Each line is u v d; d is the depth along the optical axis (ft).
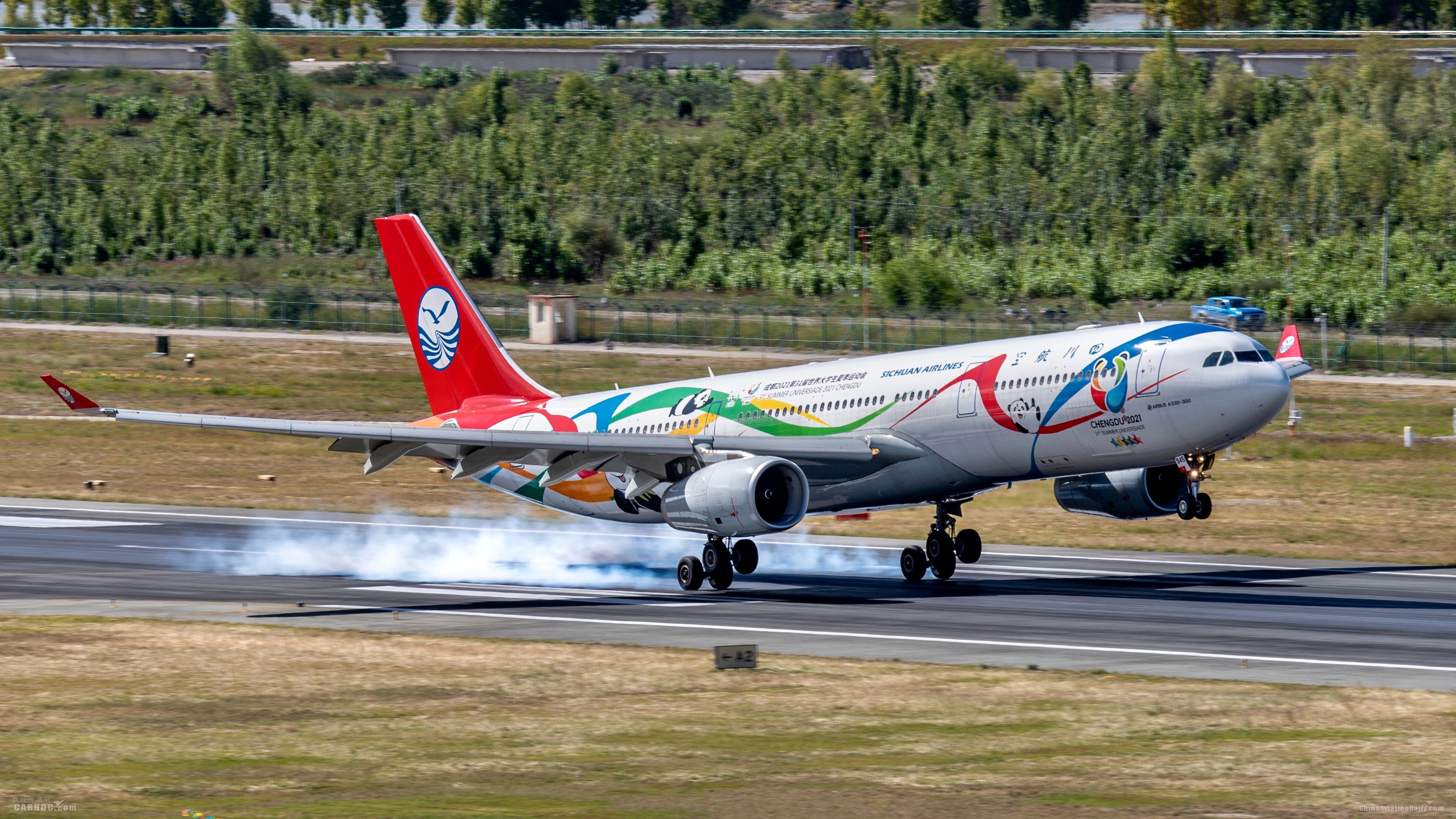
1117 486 460.14
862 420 456.04
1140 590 447.42
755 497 418.72
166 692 289.74
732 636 359.66
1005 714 263.29
